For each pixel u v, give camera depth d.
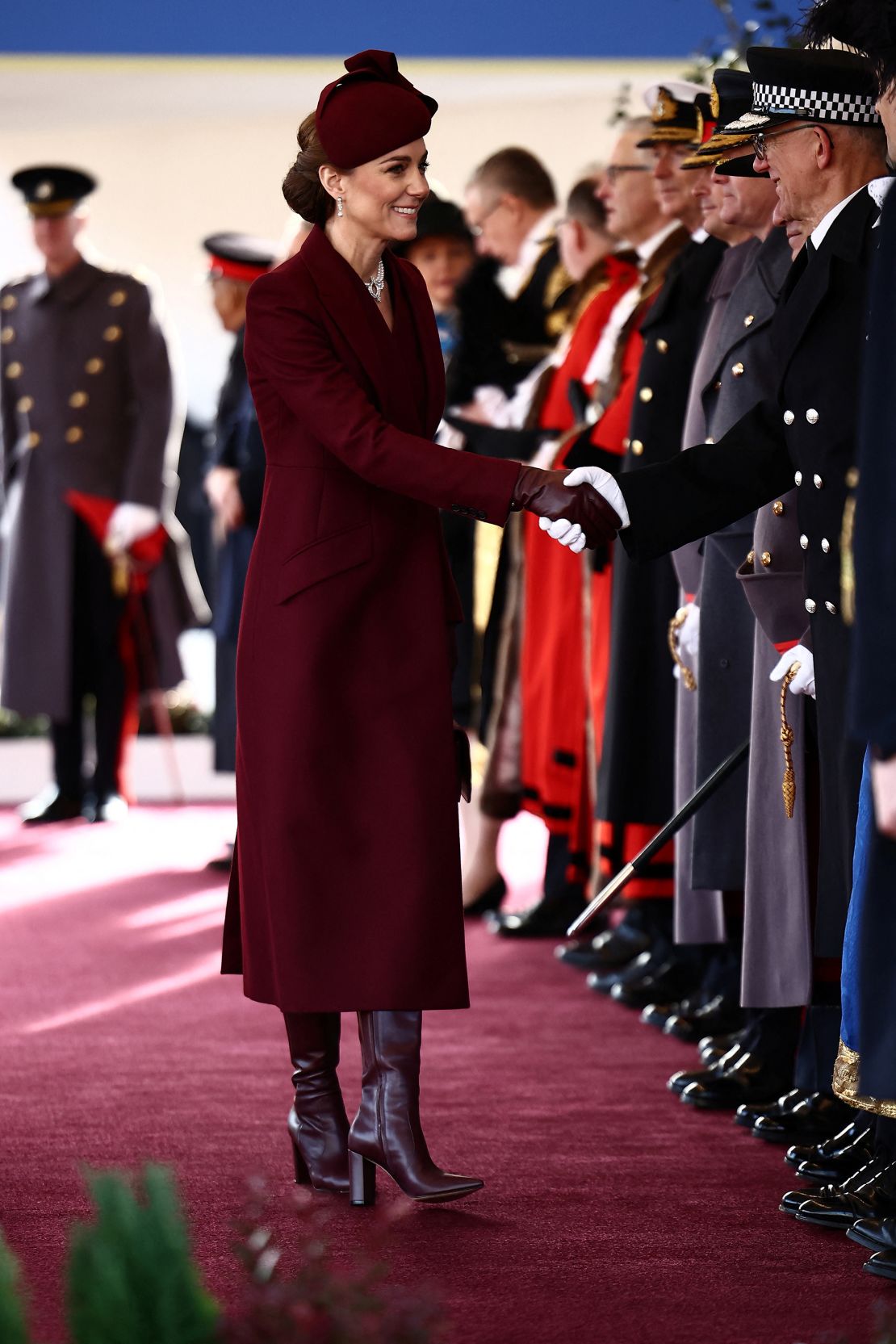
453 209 20.91
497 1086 14.16
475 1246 10.43
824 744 10.74
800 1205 10.95
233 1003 17.00
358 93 10.80
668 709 16.20
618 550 16.36
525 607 20.00
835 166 11.27
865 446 8.45
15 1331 5.90
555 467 17.89
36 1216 10.82
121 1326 6.03
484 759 21.41
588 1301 9.56
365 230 11.07
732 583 13.47
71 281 27.09
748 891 12.43
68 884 23.45
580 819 19.19
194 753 32.00
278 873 11.00
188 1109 13.34
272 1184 11.59
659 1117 13.30
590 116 37.22
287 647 11.02
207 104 33.72
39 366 26.98
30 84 31.16
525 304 20.80
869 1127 11.63
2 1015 16.48
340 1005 10.89
